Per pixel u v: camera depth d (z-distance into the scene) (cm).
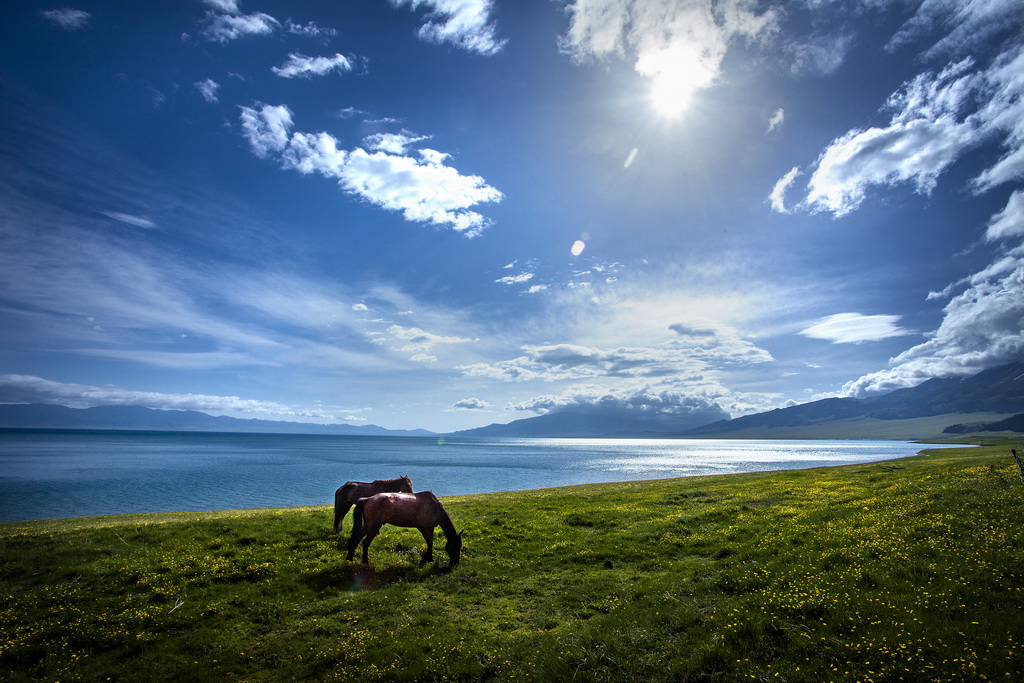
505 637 1221
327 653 1166
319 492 6034
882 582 1184
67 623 1291
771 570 1443
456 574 1744
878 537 1573
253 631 1301
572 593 1545
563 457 17975
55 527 2728
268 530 2170
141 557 1777
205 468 9931
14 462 10619
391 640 1215
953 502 1900
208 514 3228
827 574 1301
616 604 1406
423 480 8188
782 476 5019
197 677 1088
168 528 2169
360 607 1447
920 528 1594
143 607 1393
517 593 1580
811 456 19025
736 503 2941
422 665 1077
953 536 1460
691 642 1070
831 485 3531
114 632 1249
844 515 2105
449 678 1033
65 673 1080
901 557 1337
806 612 1107
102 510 4591
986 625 914
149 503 5038
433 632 1259
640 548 2030
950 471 3372
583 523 2586
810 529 1911
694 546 2006
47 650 1169
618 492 4091
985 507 1712
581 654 1062
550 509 2995
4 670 1098
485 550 2055
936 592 1084
